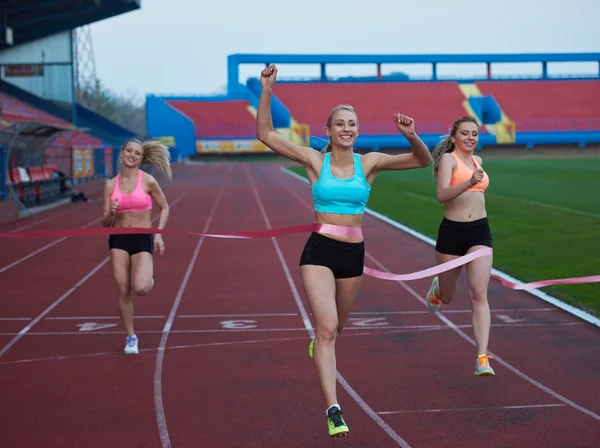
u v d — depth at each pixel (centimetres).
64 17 3425
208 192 2883
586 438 439
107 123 4662
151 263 632
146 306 853
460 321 770
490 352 645
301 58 6931
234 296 915
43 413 489
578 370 586
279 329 739
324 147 444
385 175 3891
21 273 1084
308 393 530
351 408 498
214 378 568
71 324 760
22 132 2114
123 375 577
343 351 652
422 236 1514
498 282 999
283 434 450
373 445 431
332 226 416
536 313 808
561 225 1628
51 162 2958
